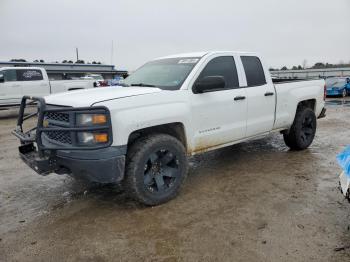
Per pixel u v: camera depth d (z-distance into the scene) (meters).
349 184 3.00
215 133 4.48
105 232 3.25
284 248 2.88
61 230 3.32
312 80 6.27
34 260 2.80
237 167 5.26
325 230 3.16
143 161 3.61
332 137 7.54
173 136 4.23
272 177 4.72
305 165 5.27
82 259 2.81
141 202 3.73
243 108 4.82
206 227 3.29
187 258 2.78
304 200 3.88
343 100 17.52
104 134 3.34
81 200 4.08
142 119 3.57
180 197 4.07
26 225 3.45
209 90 4.34
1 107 13.18
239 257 2.77
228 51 4.86
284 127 5.77
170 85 4.22
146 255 2.84
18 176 5.11
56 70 24.83
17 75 13.45
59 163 3.58
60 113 3.58
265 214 3.54
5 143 7.70
